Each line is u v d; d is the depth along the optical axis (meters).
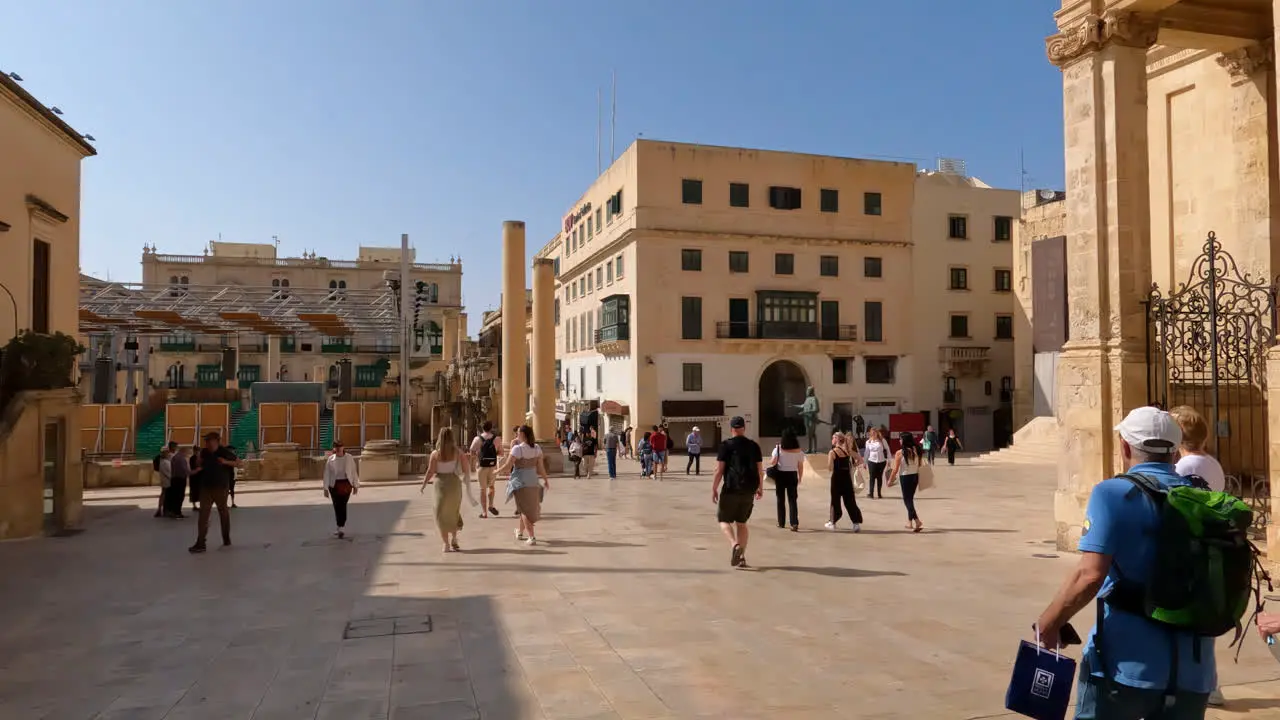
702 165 42.75
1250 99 12.88
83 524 16.47
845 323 44.66
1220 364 12.54
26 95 16.42
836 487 13.61
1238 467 11.97
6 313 16.19
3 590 9.82
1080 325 11.33
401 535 13.83
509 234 27.27
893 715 5.15
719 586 9.20
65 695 5.92
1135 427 3.36
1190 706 3.02
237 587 9.81
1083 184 11.33
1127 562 3.06
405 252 29.98
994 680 5.82
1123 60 11.04
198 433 36.31
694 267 42.56
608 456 26.05
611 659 6.49
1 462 13.95
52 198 18.20
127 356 50.56
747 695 5.59
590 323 50.66
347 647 7.05
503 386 27.42
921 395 45.88
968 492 20.20
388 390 59.88
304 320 40.47
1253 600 7.69
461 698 5.67
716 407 42.44
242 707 5.60
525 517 12.38
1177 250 14.16
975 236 47.28
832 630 7.25
